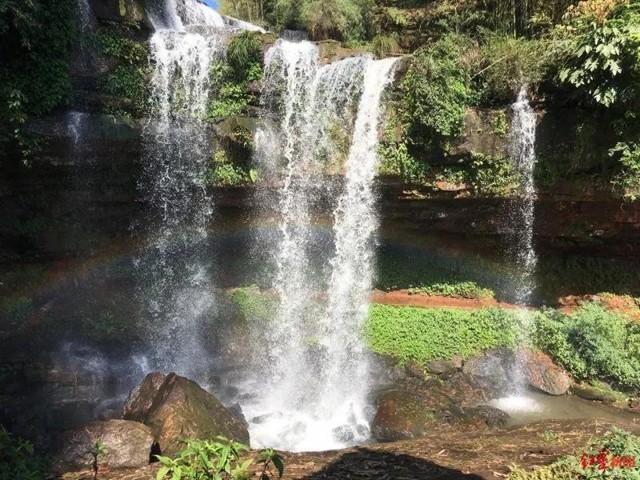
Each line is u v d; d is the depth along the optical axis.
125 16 10.53
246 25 17.48
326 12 16.62
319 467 5.40
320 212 11.14
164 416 6.46
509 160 9.84
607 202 9.95
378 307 11.23
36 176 9.42
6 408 7.68
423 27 15.10
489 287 11.63
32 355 9.18
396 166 10.09
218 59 10.44
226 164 10.37
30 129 8.68
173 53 10.61
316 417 8.63
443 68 9.55
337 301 11.66
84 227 10.55
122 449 5.85
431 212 10.87
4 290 9.65
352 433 7.91
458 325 10.49
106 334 10.38
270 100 10.52
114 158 9.83
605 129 9.20
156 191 10.57
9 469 4.82
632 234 10.62
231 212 11.35
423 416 7.94
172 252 11.70
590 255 11.29
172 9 13.29
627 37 8.09
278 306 11.75
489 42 10.39
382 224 11.23
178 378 7.03
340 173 10.43
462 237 11.56
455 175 10.09
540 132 9.66
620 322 10.10
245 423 7.69
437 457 5.68
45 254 10.23
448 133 9.58
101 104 9.68
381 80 10.06
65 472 5.60
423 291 11.91
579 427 6.89
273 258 12.02
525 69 9.59
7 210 9.48
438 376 10.02
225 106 10.45
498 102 10.02
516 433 6.80
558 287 11.34
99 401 8.62
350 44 15.95
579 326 9.73
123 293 11.27
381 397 8.63
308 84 10.54
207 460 3.01
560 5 11.12
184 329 11.32
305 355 10.83
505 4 12.32
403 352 10.48
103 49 9.97
